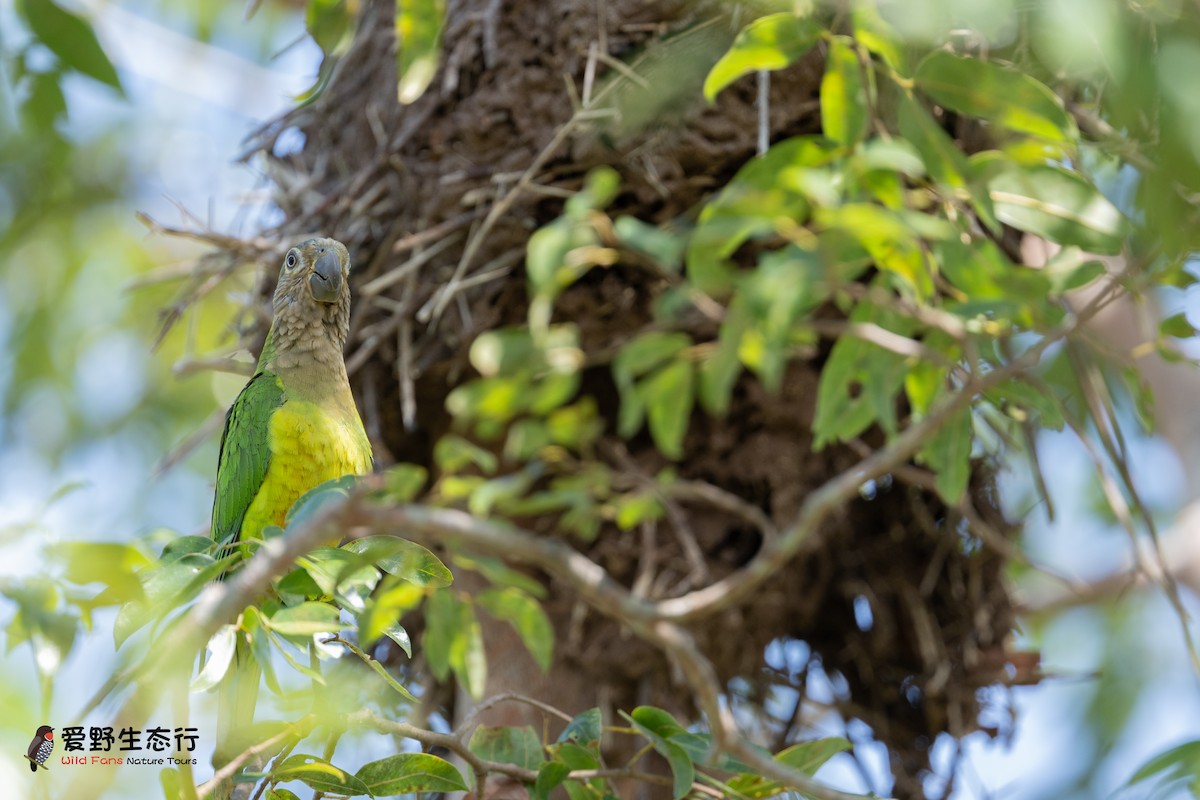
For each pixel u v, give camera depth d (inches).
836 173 265.6
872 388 313.6
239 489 374.6
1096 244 290.2
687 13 399.9
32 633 229.5
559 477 430.6
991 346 324.8
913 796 454.6
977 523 427.5
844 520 434.6
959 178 272.5
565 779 276.1
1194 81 246.8
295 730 268.2
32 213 649.6
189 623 216.4
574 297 409.1
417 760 275.6
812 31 267.3
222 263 446.3
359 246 435.8
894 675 462.3
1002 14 254.7
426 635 317.1
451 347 424.2
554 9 412.5
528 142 409.4
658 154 394.0
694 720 436.8
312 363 384.5
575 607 420.8
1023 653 451.5
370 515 223.8
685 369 313.0
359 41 458.6
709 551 427.5
